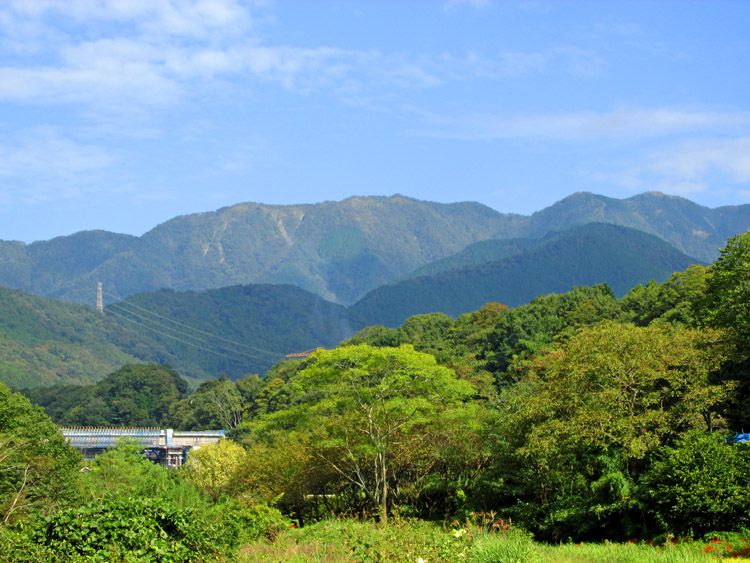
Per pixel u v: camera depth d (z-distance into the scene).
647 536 30.94
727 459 29.05
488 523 34.62
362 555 22.42
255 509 35.59
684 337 37.31
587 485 35.00
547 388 40.00
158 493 42.94
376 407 45.41
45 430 52.12
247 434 111.31
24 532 22.19
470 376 79.19
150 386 181.50
